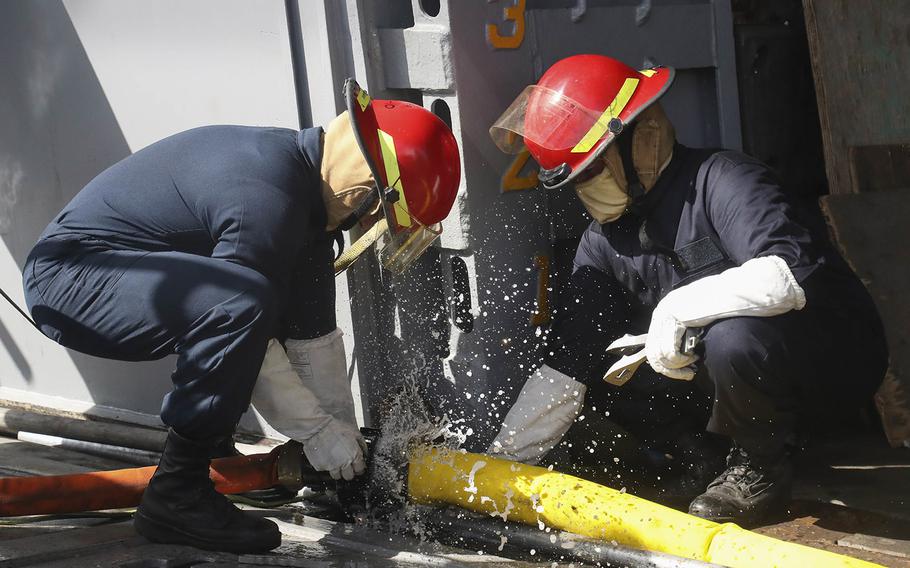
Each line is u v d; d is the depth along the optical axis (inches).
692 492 126.4
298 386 111.3
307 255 115.0
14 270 182.5
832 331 108.0
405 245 111.4
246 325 99.8
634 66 142.1
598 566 101.7
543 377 120.0
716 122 155.4
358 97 106.3
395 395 134.3
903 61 162.9
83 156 163.8
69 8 158.7
